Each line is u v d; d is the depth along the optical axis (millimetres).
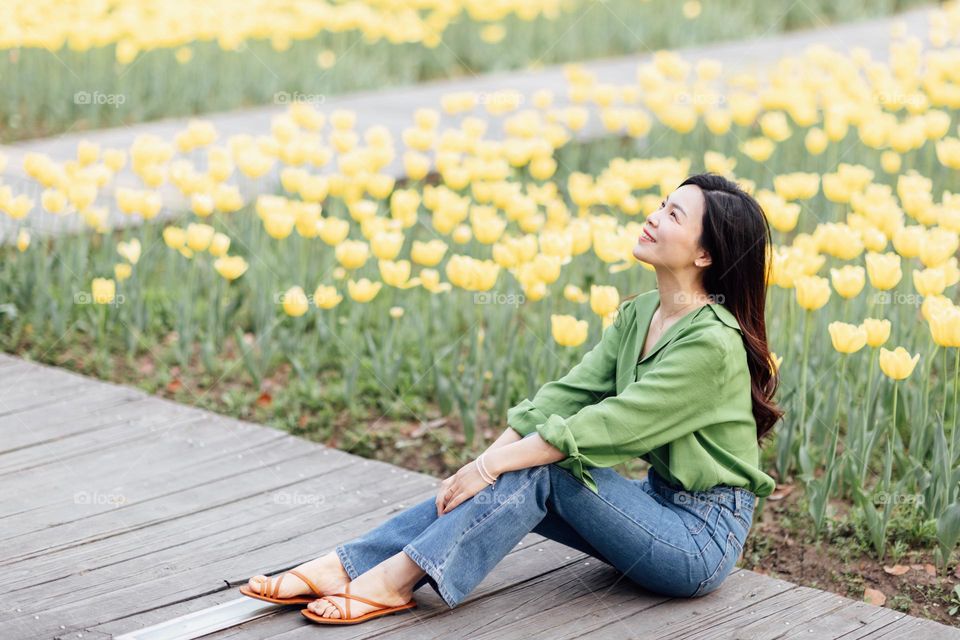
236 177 8125
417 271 7062
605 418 3270
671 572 3398
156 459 4594
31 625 3363
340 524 4090
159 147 6039
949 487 4074
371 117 10336
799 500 4516
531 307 6656
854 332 4156
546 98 7707
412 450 5125
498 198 5988
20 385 5336
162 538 3941
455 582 3299
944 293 6391
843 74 8164
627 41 14516
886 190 5797
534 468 3299
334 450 4758
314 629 3326
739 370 3369
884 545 4137
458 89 11750
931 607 3830
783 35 14547
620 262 6078
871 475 4750
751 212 3375
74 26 9648
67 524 4016
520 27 14133
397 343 5949
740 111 7637
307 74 12133
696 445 3371
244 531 4012
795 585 3648
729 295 3408
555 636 3314
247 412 5453
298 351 5812
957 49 10195
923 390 4398
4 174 8188
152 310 6375
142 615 3439
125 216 7152
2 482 4336
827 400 4738
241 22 10688
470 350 5402
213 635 3301
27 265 6449
